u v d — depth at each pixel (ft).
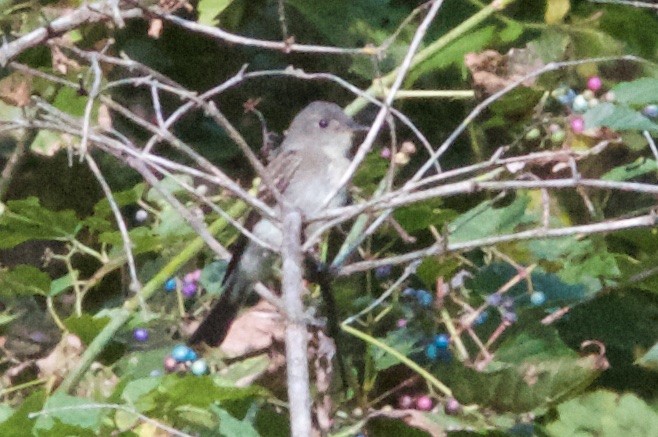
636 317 22.59
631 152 24.59
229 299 22.93
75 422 16.39
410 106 28.25
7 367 23.66
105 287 26.17
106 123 22.44
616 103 22.79
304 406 12.58
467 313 20.81
